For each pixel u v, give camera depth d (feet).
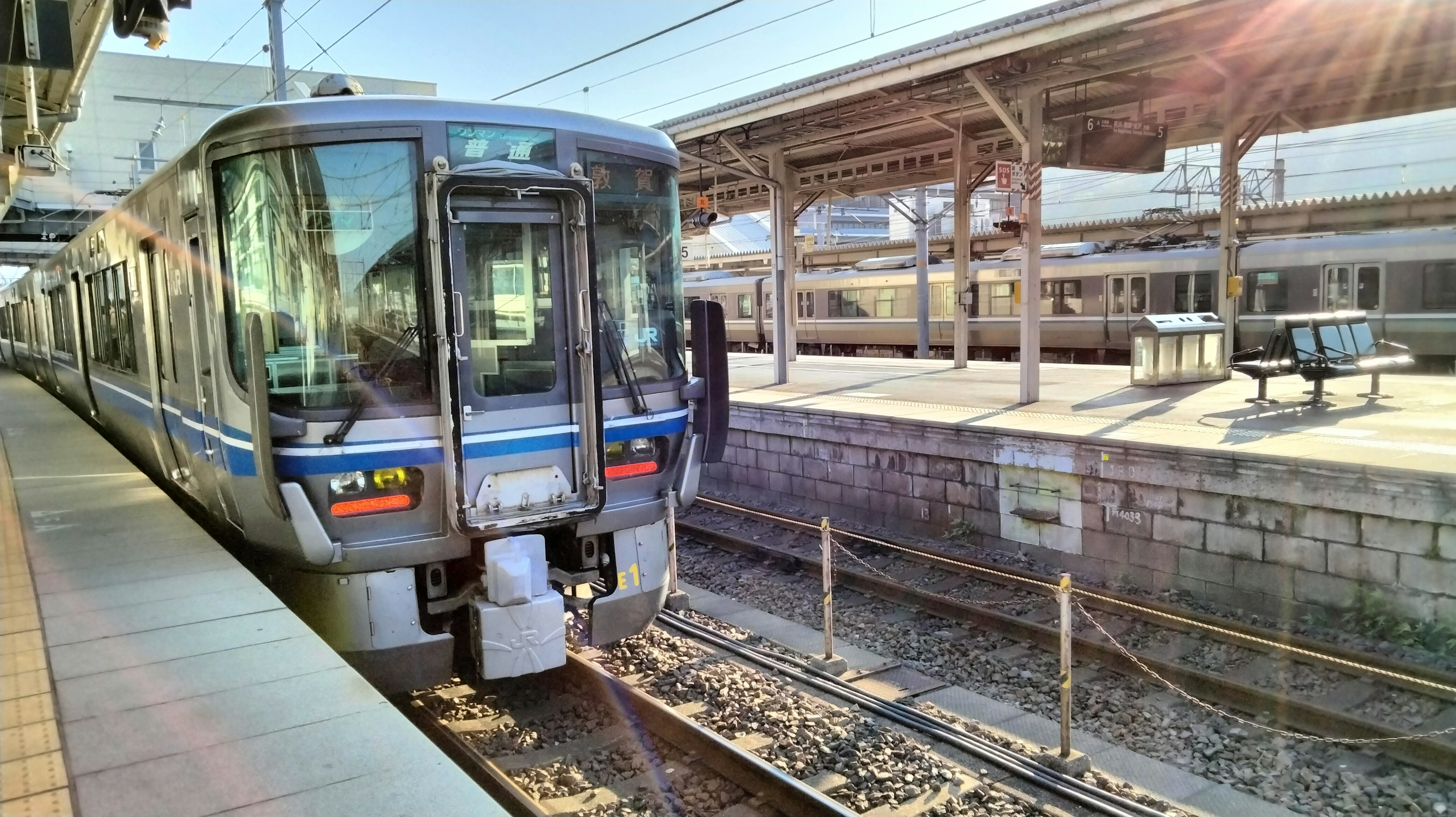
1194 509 27.35
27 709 12.16
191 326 19.39
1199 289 67.05
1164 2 30.04
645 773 17.04
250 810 9.98
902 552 32.04
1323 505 24.47
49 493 24.54
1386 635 23.39
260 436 16.03
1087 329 74.28
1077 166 41.73
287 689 12.82
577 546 19.36
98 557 18.72
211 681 13.06
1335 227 67.21
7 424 39.06
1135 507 28.76
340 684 12.98
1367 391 40.52
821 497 39.47
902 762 17.21
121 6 21.75
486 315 17.33
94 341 32.63
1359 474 23.72
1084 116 41.65
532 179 17.12
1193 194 114.21
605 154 18.67
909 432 35.32
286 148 16.20
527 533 17.79
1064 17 32.01
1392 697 19.93
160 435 23.45
